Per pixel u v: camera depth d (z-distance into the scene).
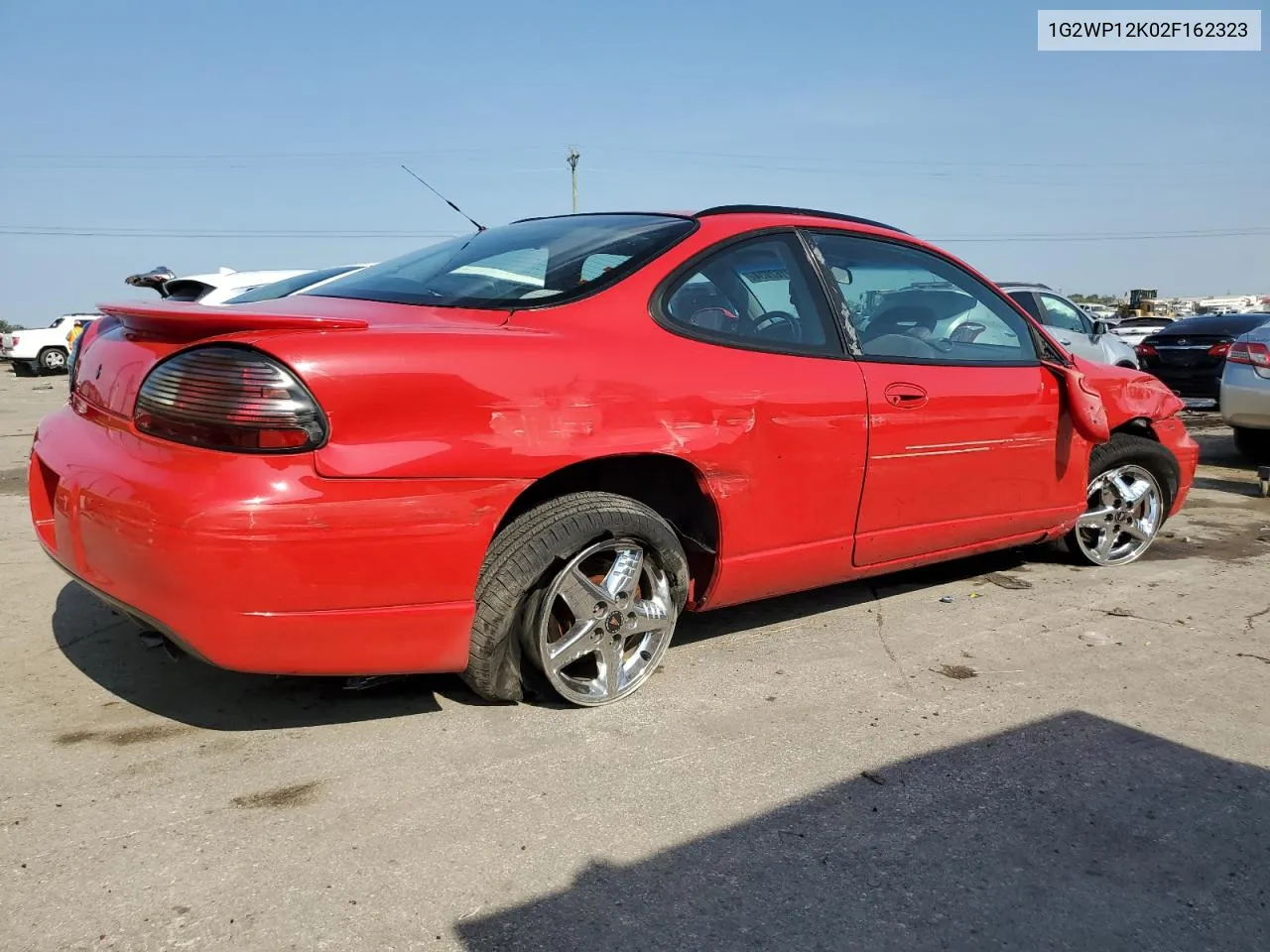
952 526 3.75
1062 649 3.61
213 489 2.26
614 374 2.77
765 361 3.13
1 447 9.50
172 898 2.03
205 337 2.39
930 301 3.80
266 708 2.94
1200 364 11.44
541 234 3.47
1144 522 4.82
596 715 2.94
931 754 2.75
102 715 2.88
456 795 2.46
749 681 3.23
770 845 2.29
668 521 3.13
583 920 2.00
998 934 2.00
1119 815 2.46
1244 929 2.03
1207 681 3.32
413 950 1.90
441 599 2.51
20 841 2.21
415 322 2.67
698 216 3.34
